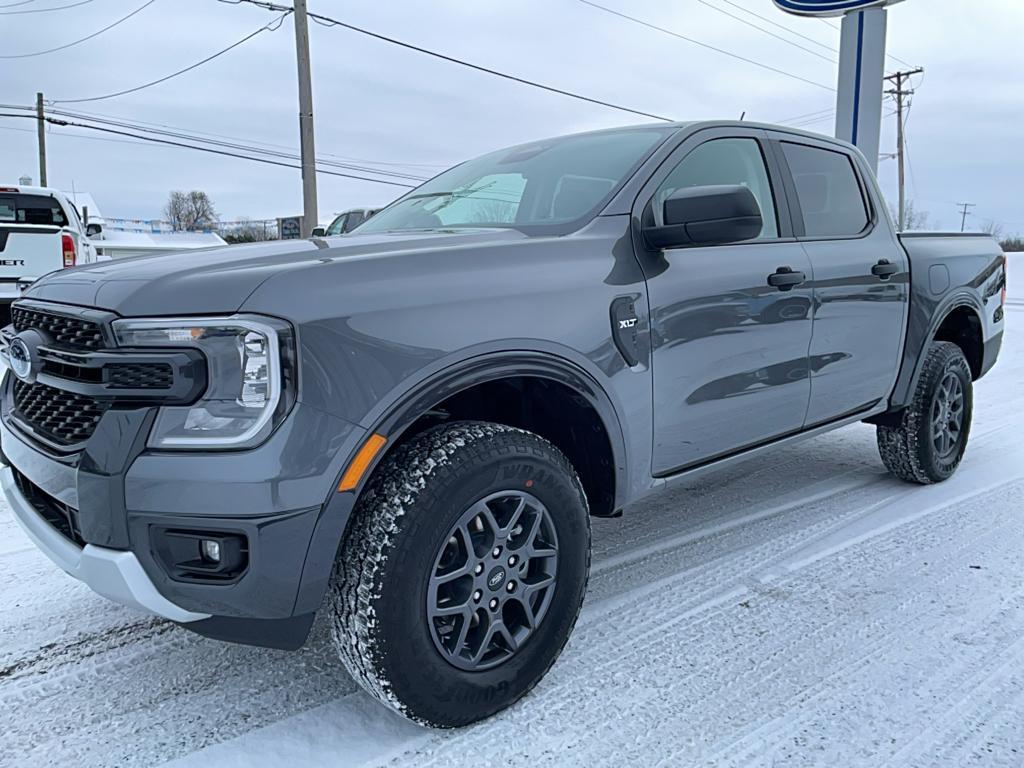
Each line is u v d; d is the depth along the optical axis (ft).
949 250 14.46
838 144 13.00
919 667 8.30
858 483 14.92
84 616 9.57
